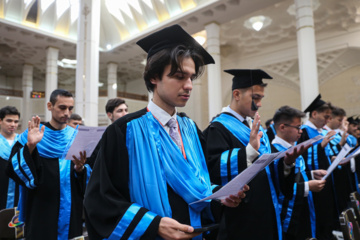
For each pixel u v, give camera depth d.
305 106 8.06
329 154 3.81
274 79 14.83
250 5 10.19
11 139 3.65
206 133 2.12
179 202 1.10
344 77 13.24
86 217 1.08
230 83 15.28
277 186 1.87
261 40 13.99
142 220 0.95
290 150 1.67
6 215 2.37
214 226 1.01
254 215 1.75
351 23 12.03
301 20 8.45
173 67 1.09
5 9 13.51
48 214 2.29
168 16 12.43
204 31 13.03
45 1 14.21
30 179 2.07
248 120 2.23
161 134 1.17
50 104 2.57
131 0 13.48
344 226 1.92
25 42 15.51
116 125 1.14
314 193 3.14
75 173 2.50
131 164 1.10
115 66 17.94
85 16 10.46
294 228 2.16
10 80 22.70
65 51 16.78
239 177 1.12
